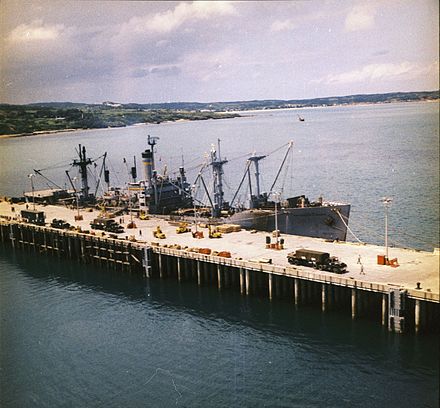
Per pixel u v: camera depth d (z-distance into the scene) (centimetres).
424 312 7294
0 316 8900
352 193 15500
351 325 7819
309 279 8250
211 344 7588
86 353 7512
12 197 18012
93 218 13762
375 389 6347
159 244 10588
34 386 6781
